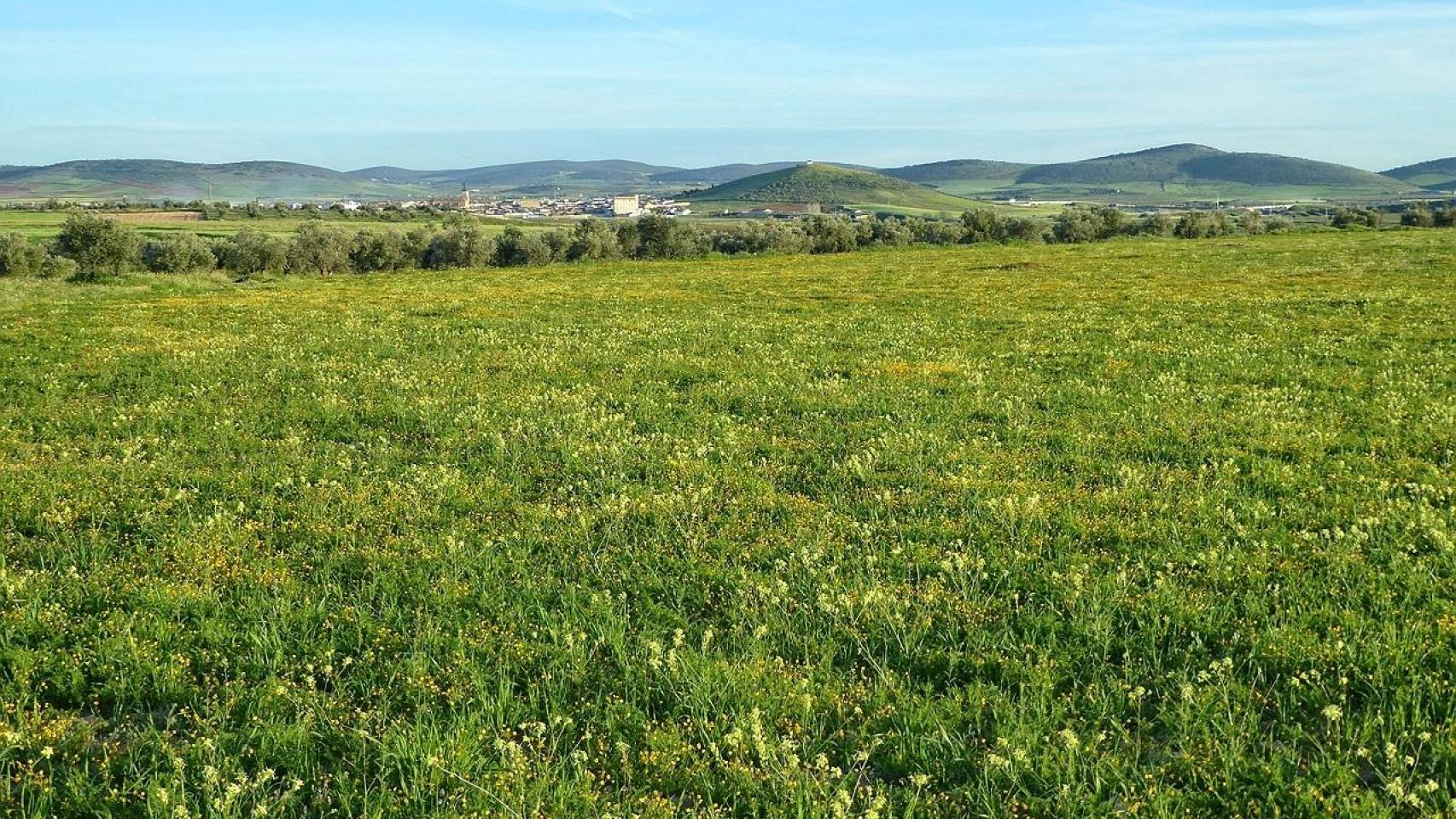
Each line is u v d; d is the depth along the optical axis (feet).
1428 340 83.76
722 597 30.63
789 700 24.11
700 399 63.57
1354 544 33.06
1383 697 23.00
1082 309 116.57
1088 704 23.80
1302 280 147.23
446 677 25.61
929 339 92.43
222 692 24.86
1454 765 20.52
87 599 30.37
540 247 258.37
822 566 32.78
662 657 26.20
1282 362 74.02
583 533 36.45
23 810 19.95
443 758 21.44
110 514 39.06
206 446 51.26
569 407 60.80
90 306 125.70
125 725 23.65
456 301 138.51
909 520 37.78
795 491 42.80
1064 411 57.98
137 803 20.21
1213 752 21.30
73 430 55.52
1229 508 38.09
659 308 127.03
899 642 26.91
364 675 25.77
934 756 21.80
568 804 20.30
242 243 233.55
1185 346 84.07
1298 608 28.14
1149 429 52.03
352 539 36.14
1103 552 33.60
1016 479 43.37
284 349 86.79
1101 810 19.67
